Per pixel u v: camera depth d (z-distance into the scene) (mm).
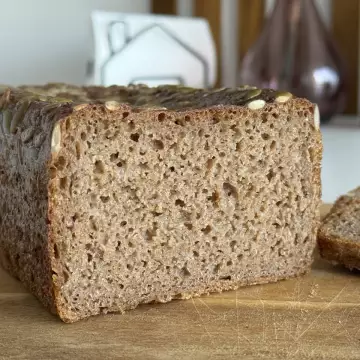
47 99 319
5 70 560
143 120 295
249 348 270
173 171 307
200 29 565
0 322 293
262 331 283
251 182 321
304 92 550
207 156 310
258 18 637
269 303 309
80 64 607
